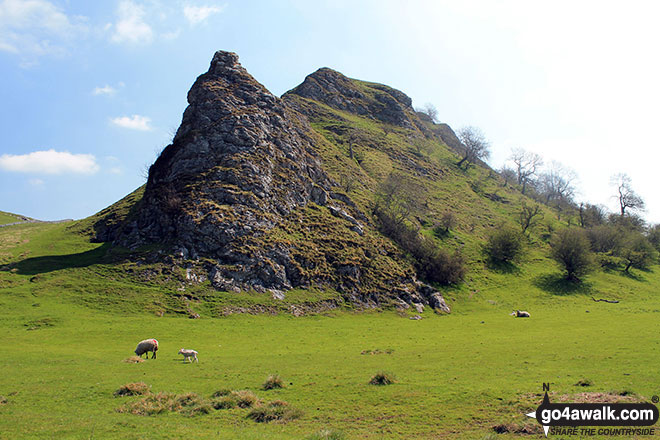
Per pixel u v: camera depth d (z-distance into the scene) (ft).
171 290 217.36
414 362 123.54
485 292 306.96
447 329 204.64
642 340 147.43
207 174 290.56
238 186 286.25
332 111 634.02
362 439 65.51
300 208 314.35
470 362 120.78
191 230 254.06
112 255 250.37
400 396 87.51
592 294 312.50
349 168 438.40
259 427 71.92
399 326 213.87
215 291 224.53
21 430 65.05
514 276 339.98
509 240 363.35
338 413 79.30
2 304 186.39
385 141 583.17
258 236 263.29
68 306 191.21
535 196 622.54
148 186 307.58
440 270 309.83
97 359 124.47
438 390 90.33
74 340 152.15
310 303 238.68
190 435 64.59
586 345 142.92
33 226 404.36
